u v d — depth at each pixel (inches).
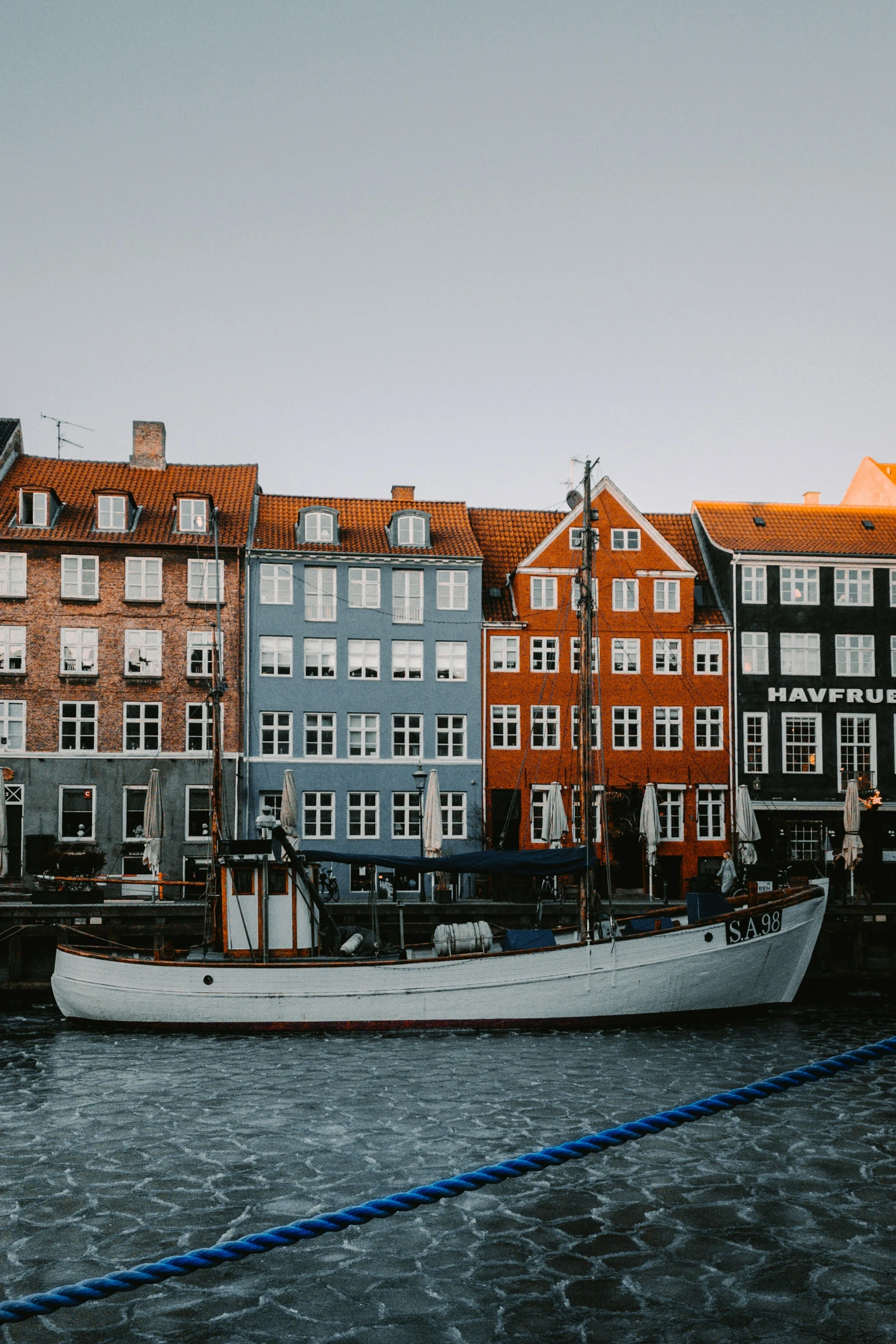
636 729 1865.2
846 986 1261.1
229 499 1887.3
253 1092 816.9
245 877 1077.8
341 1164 661.3
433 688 1843.0
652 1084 834.8
